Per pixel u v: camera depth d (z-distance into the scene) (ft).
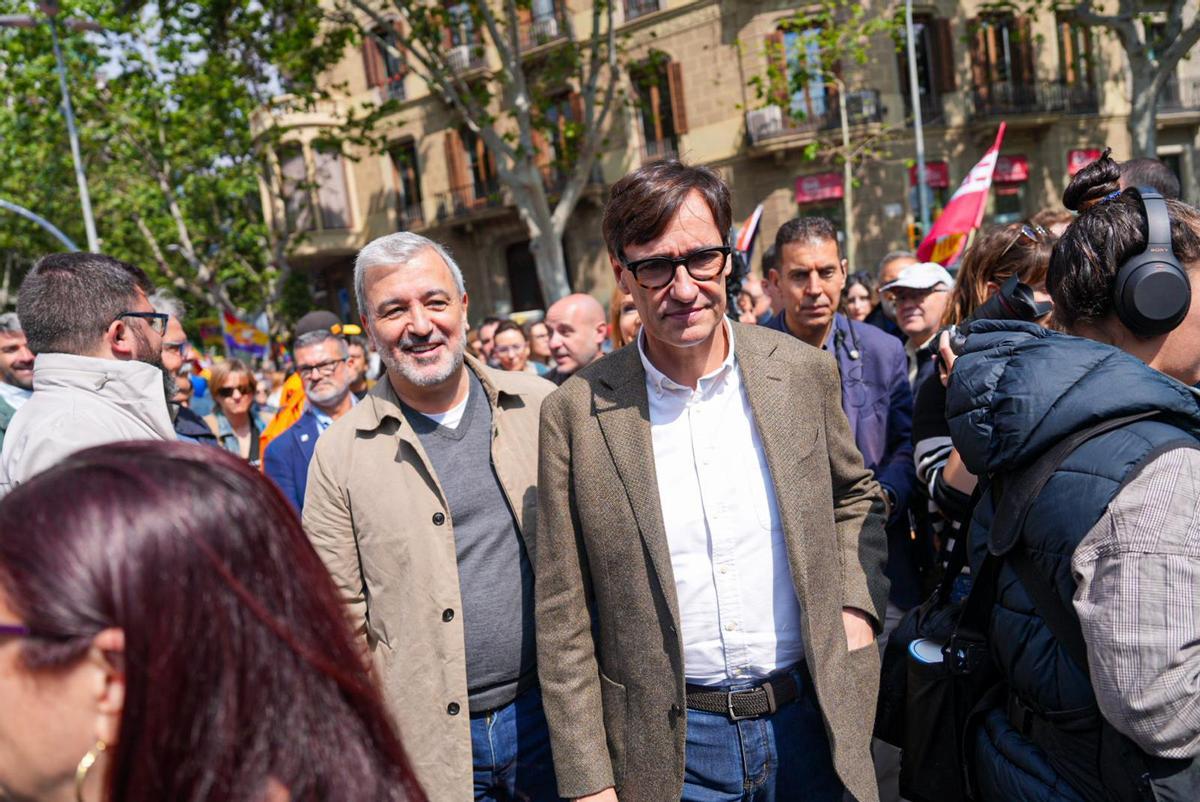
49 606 2.26
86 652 2.31
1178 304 4.47
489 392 7.32
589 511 5.90
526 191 43.98
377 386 7.30
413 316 6.81
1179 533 3.87
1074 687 4.34
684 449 6.01
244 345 46.91
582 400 6.07
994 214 59.52
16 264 86.74
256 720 2.39
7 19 46.52
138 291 7.40
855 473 6.38
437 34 43.21
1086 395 4.24
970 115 57.82
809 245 10.17
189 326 68.49
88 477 2.46
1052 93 58.44
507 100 64.18
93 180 66.18
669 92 58.59
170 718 2.28
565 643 6.08
